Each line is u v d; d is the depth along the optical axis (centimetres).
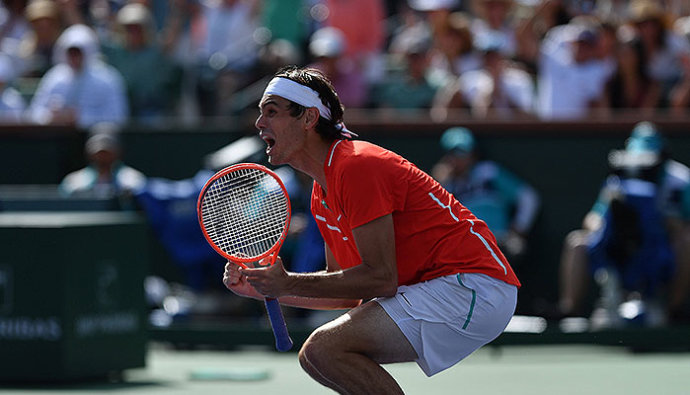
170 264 3269
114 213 2658
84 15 4047
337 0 3594
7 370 2291
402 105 3453
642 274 2914
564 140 3178
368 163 1364
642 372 2538
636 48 3316
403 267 1416
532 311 3094
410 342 1400
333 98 1410
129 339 2430
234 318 3055
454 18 3497
